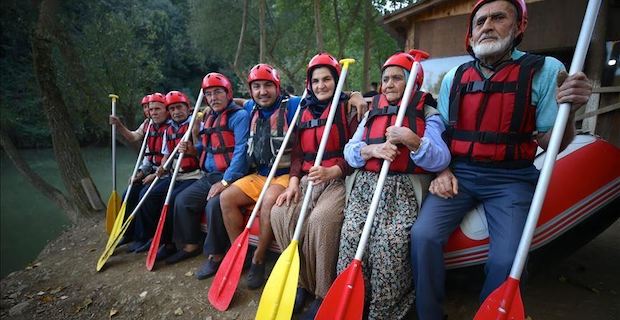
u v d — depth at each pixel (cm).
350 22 902
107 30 602
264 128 222
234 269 201
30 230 664
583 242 183
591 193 166
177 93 298
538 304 171
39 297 241
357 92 203
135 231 296
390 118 164
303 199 187
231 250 207
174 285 227
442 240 144
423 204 156
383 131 163
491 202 148
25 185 974
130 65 610
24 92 1353
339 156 191
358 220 161
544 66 137
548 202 159
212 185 249
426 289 143
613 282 188
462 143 152
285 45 1229
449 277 178
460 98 152
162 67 1967
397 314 154
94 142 1454
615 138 400
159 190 283
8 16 1205
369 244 158
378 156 154
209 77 241
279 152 207
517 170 146
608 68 408
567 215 161
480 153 147
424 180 164
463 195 154
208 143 256
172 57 2084
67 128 434
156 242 254
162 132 317
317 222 169
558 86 120
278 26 1084
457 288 187
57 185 948
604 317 158
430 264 142
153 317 202
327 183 191
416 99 162
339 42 903
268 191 204
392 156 150
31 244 608
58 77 512
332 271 171
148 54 705
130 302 219
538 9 448
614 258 216
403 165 159
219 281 205
